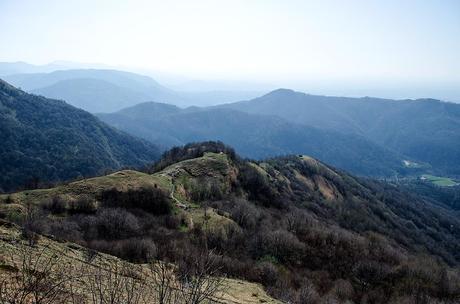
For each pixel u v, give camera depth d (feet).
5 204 149.79
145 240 103.09
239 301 68.08
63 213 156.66
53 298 26.63
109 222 138.51
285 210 276.82
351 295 131.85
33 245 52.47
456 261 334.85
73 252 57.77
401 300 132.98
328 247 169.48
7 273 35.27
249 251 143.74
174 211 187.93
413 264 164.35
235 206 211.20
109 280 27.63
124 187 192.24
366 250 176.96
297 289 113.60
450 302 134.51
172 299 29.07
